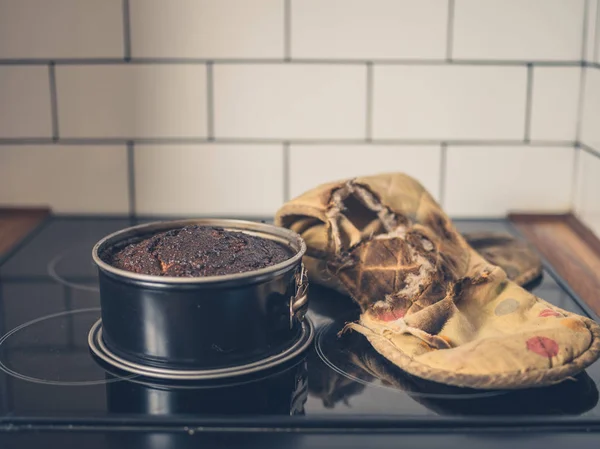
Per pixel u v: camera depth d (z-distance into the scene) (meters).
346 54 1.20
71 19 1.19
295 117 1.22
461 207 1.26
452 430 0.69
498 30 1.19
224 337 0.75
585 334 0.78
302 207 0.94
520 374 0.73
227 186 1.24
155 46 1.19
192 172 1.24
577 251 1.13
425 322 0.81
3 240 1.15
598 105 1.14
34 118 1.22
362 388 0.75
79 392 0.74
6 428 0.69
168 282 0.72
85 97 1.21
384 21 1.18
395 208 0.94
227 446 0.67
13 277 1.03
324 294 0.97
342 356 0.81
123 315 0.76
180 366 0.75
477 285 0.88
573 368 0.74
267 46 1.19
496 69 1.20
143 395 0.73
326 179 1.24
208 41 1.19
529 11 1.19
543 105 1.22
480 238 1.10
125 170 1.24
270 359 0.78
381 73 1.20
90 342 0.83
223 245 0.80
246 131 1.22
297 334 0.84
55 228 1.21
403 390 0.75
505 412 0.71
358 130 1.22
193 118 1.22
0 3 1.18
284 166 1.24
